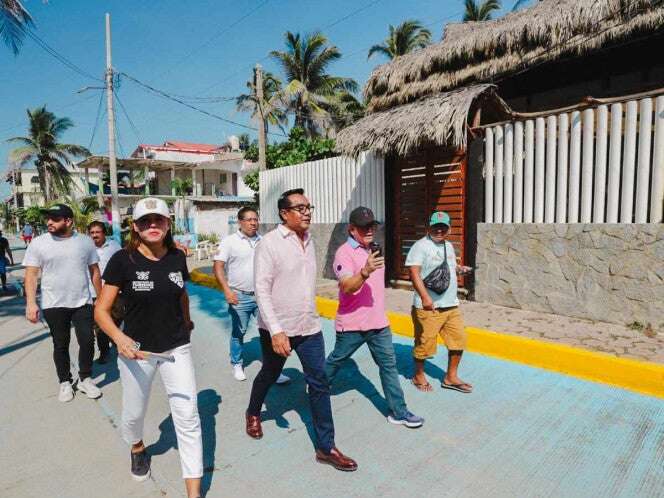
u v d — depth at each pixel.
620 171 5.18
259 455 3.04
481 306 6.31
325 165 9.68
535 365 4.40
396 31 29.22
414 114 6.27
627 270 5.08
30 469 2.98
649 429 3.15
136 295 2.48
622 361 3.87
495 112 6.92
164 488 2.72
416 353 3.87
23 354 5.62
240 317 4.37
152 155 35.19
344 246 3.26
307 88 28.55
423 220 7.54
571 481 2.62
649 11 6.34
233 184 33.75
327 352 5.25
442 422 3.37
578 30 6.88
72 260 4.05
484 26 9.05
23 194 56.72
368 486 2.65
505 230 6.20
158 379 4.55
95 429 3.53
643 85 8.29
